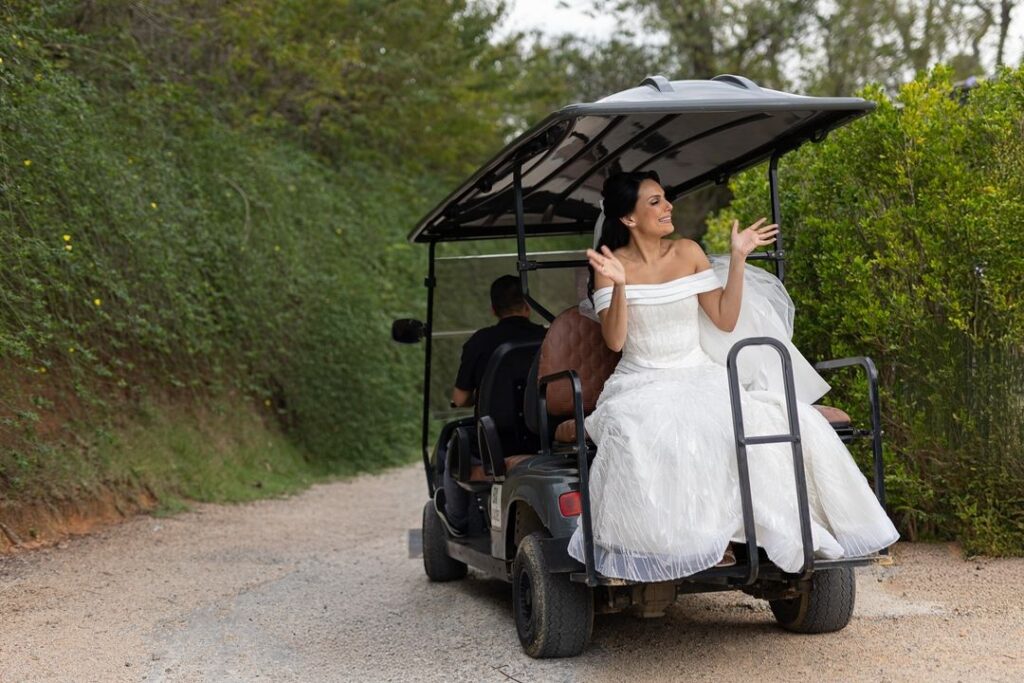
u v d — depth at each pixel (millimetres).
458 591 6434
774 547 4082
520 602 4918
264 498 10523
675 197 6410
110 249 9133
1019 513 6195
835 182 6844
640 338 4602
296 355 12570
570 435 4570
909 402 6453
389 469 13164
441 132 19953
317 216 14203
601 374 4961
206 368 11375
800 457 4117
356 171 17516
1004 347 6051
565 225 6867
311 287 12852
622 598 4457
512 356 5699
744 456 4051
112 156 9484
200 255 11102
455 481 6309
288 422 12680
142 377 10406
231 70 14492
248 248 11703
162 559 7430
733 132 5152
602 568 4172
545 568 4633
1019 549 6094
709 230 8672
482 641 5172
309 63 15578
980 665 4277
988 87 6676
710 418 4195
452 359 7266
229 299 11469
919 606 5285
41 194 8164
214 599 6273
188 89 11734
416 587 6598
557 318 5004
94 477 8750
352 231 15320
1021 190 6188
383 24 18078
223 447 11109
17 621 5695
